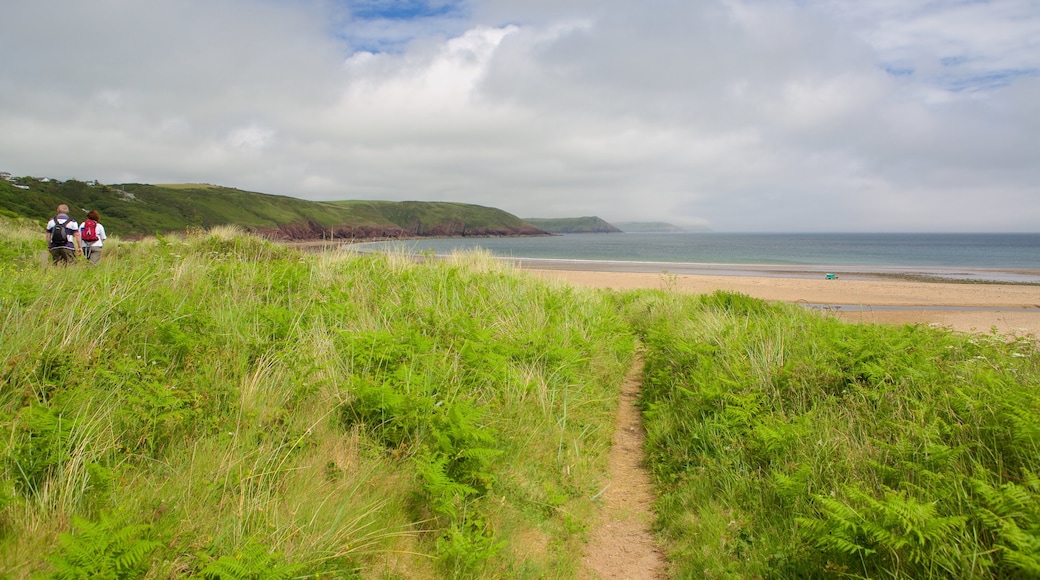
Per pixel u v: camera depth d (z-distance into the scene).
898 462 3.67
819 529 3.12
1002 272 39.50
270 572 2.50
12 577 2.33
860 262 54.69
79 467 3.05
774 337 6.89
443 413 4.34
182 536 2.67
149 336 4.93
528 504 4.14
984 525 2.86
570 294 11.45
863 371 5.22
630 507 4.50
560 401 6.06
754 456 4.49
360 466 3.82
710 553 3.56
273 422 3.99
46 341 4.29
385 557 3.13
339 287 7.93
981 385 4.56
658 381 6.93
